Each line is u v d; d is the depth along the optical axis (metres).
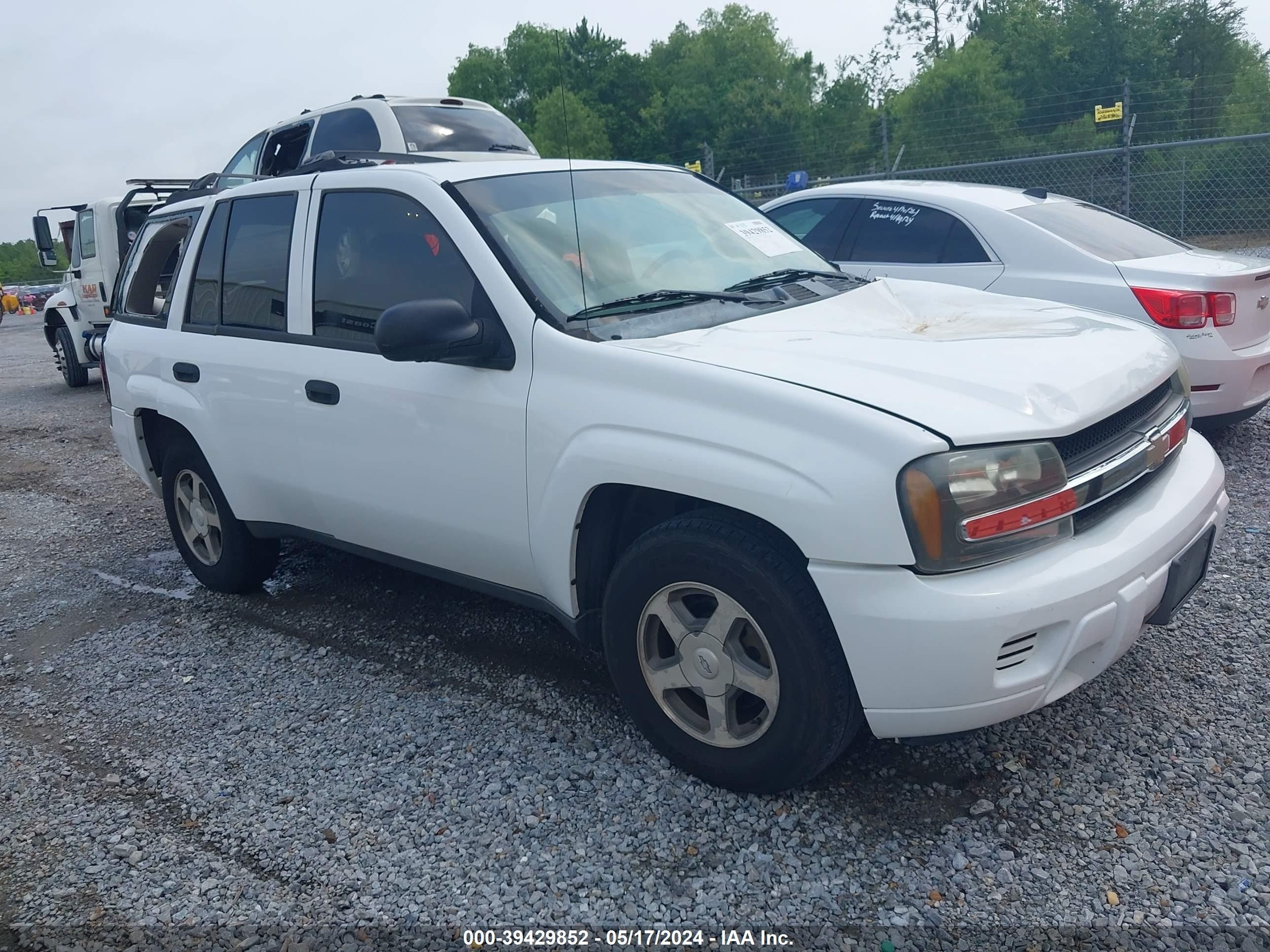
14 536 6.22
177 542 4.87
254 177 4.74
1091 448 2.60
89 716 3.66
